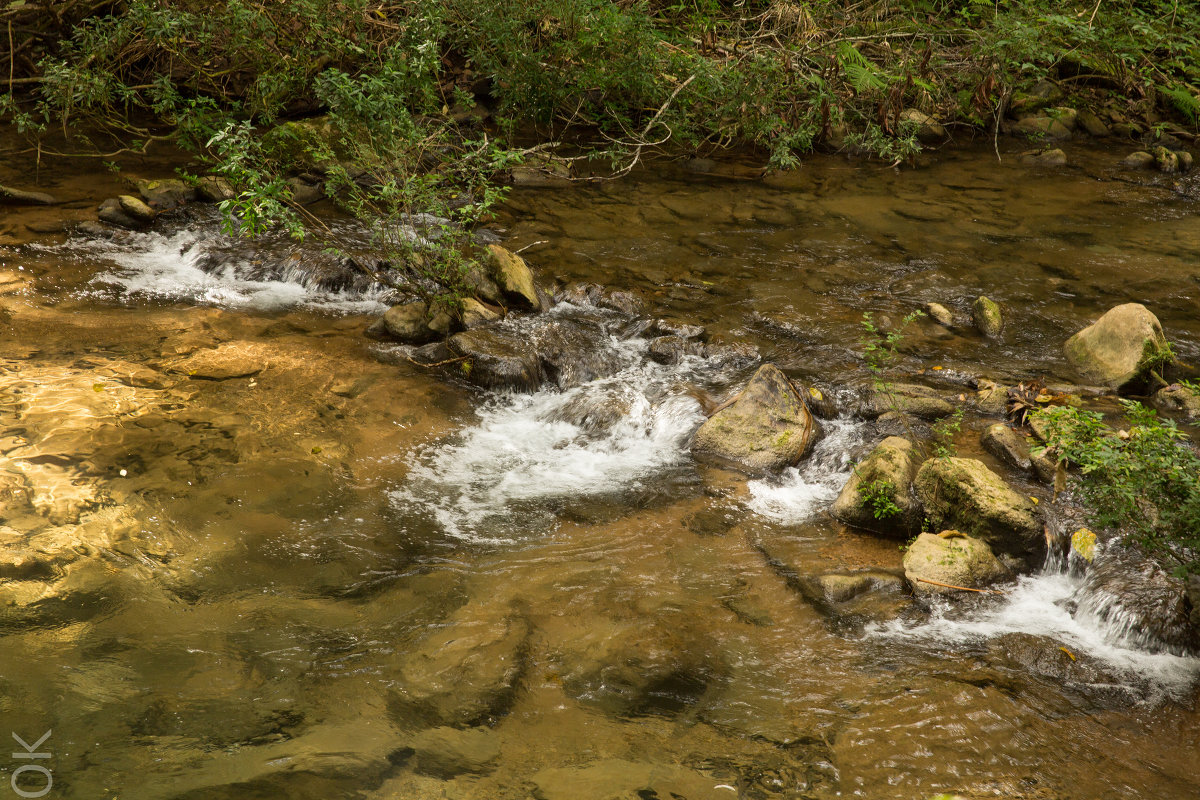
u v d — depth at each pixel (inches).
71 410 207.5
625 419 221.1
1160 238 331.6
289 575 164.9
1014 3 492.1
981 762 132.9
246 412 214.4
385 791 122.4
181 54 396.5
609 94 431.8
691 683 145.5
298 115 411.2
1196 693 148.5
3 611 149.5
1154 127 453.1
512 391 234.8
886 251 317.1
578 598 163.9
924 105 452.8
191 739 128.9
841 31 451.8
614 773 127.3
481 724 135.0
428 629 154.2
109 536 169.2
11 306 257.3
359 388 229.5
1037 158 418.3
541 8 398.0
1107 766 133.4
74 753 125.0
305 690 139.3
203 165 371.2
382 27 418.6
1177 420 220.7
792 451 209.3
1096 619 162.7
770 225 337.7
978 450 209.8
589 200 356.8
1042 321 270.1
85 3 432.8
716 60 414.6
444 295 260.5
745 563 176.6
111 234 310.2
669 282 289.7
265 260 293.3
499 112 418.6
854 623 161.3
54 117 414.9
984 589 170.7
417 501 189.6
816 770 129.7
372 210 332.2
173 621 151.3
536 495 195.2
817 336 259.1
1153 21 492.1
